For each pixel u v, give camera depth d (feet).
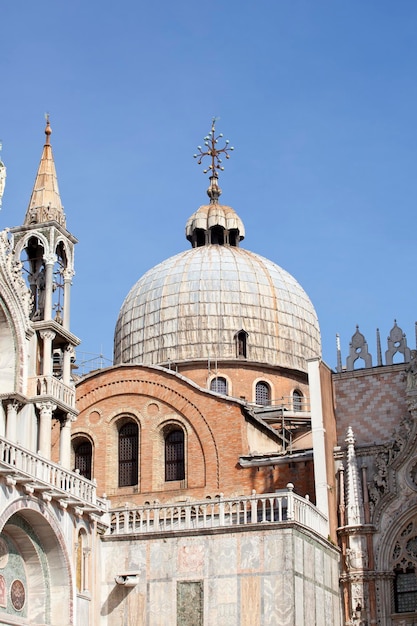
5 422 125.80
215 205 233.14
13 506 108.88
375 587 139.13
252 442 166.50
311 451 154.61
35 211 136.67
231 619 122.52
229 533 126.41
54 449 164.86
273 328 210.38
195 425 165.58
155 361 208.95
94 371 174.29
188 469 163.73
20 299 129.08
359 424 151.12
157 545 128.98
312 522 133.28
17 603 115.14
